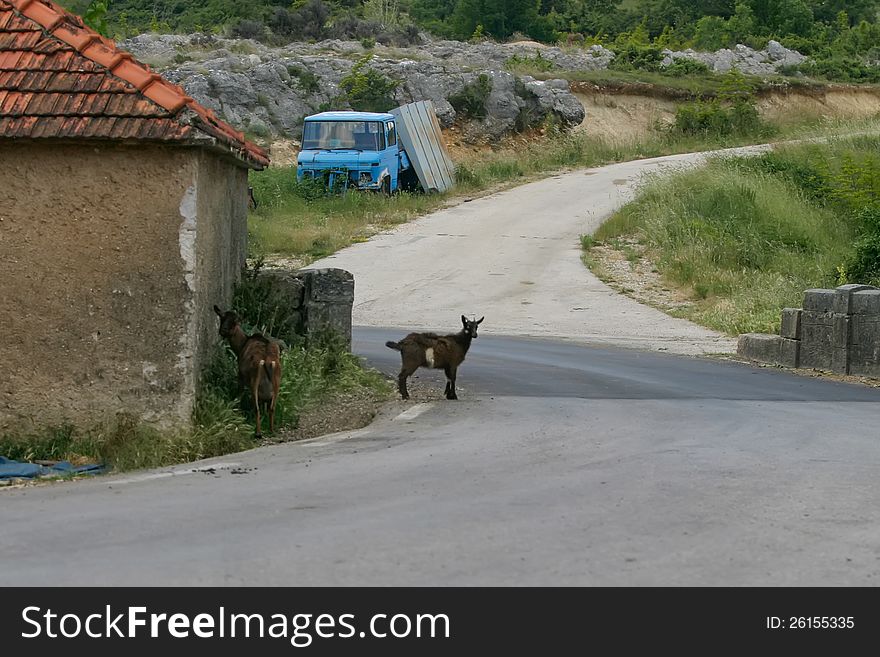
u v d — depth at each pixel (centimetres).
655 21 9038
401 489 833
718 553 652
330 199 3684
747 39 7900
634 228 3331
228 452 1077
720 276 2725
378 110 4819
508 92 5216
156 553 655
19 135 1038
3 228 1074
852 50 8006
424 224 3572
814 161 3862
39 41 1111
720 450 1006
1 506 814
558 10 8969
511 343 2059
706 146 5312
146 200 1072
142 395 1076
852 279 2545
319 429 1196
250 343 1143
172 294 1076
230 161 1280
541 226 3522
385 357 1755
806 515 745
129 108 1052
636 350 1983
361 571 615
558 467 920
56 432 1076
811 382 1591
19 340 1077
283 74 4909
